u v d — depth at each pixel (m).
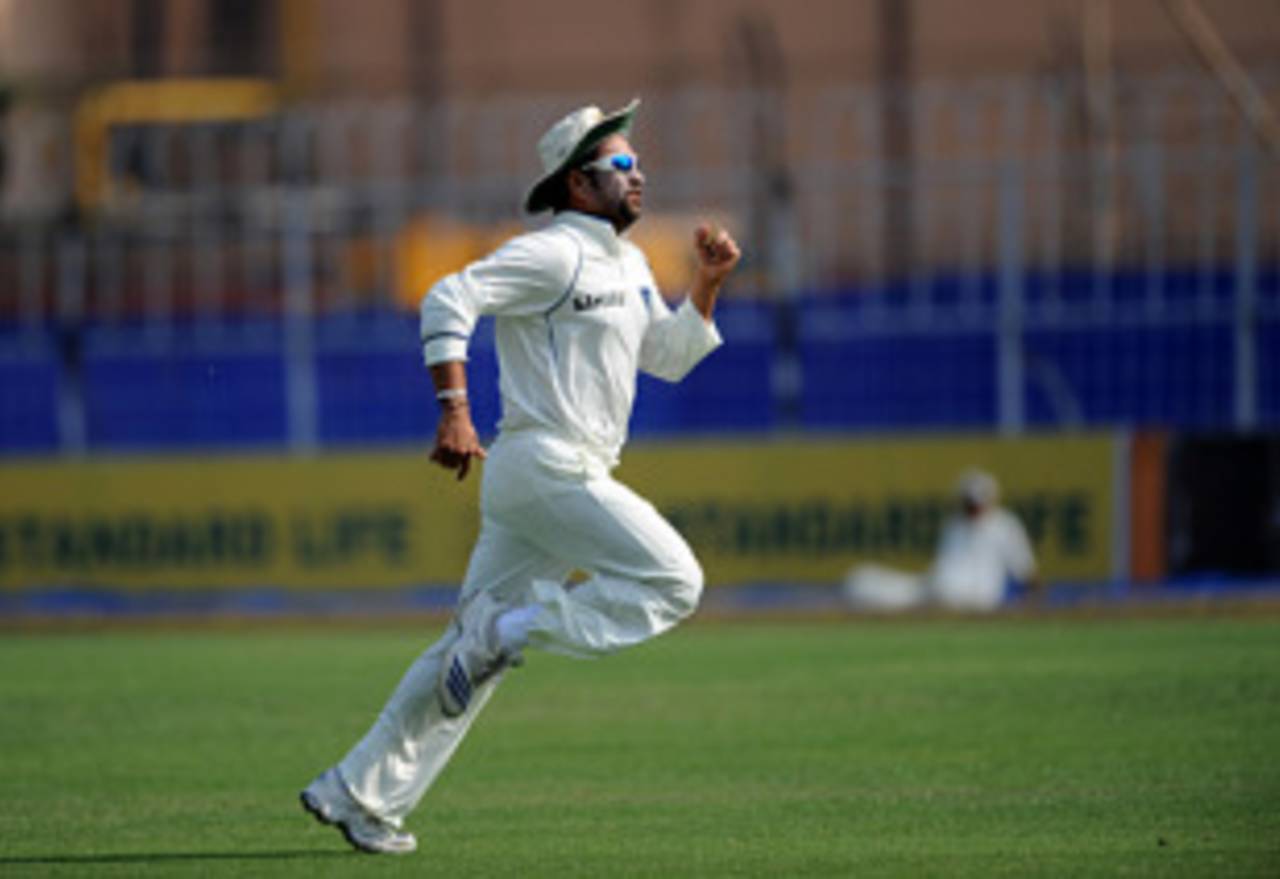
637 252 24.44
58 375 68.44
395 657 45.53
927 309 63.31
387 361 65.12
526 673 42.41
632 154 23.77
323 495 59.72
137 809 28.11
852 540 58.25
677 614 23.58
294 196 66.38
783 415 62.09
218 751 33.19
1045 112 69.69
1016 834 25.06
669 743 33.16
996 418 63.19
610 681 40.91
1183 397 62.03
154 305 71.50
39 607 60.38
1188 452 57.94
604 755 32.19
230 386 67.38
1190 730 32.81
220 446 67.25
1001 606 54.59
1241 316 60.53
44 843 25.64
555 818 26.92
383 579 59.44
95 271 72.25
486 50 86.88
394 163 73.50
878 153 72.38
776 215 62.59
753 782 29.47
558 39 86.81
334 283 68.69
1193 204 65.25
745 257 64.31
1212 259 63.25
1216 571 57.94
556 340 23.30
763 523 58.50
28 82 79.50
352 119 70.50
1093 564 57.72
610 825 26.33
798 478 58.38
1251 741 31.69
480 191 66.31
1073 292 64.50
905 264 67.62
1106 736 32.47
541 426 23.39
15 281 75.38
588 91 84.69
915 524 57.97
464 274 22.80
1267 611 51.38
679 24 85.88
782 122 71.19
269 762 32.06
